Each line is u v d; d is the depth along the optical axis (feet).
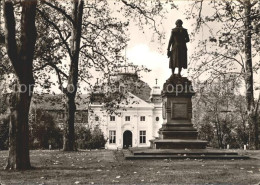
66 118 81.46
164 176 33.96
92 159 54.34
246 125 147.43
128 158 53.31
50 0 84.99
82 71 98.53
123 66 99.25
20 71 41.14
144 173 36.19
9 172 37.88
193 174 35.35
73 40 83.20
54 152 74.18
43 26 86.53
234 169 39.91
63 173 36.47
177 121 64.18
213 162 48.32
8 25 38.96
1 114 140.77
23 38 41.47
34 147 146.51
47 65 90.53
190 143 61.00
